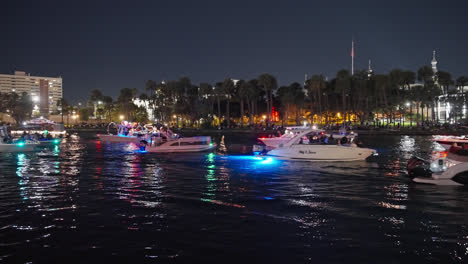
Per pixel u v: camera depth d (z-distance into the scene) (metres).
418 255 6.83
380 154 27.12
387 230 8.23
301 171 17.75
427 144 39.91
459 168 13.22
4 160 23.48
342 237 7.78
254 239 7.68
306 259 6.66
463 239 7.64
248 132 79.75
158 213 9.70
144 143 29.17
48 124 56.31
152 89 120.50
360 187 13.36
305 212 9.77
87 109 149.00
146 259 6.70
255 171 17.83
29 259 6.70
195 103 110.06
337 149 21.25
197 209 10.11
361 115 95.06
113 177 15.97
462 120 100.25
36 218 9.23
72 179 15.40
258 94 108.69
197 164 20.94
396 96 92.12
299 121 114.94
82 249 7.16
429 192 12.34
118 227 8.50
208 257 6.78
